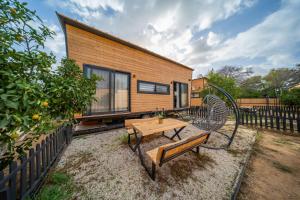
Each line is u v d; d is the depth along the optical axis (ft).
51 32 5.78
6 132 3.82
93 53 15.11
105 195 5.63
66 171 7.29
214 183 6.49
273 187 6.47
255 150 10.76
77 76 9.62
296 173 7.63
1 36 3.91
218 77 34.71
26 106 3.76
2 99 3.11
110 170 7.45
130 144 11.12
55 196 5.27
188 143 6.79
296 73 78.13
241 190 6.25
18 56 4.25
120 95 17.95
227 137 13.69
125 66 18.30
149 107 21.94
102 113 16.01
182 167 7.84
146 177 6.88
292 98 38.09
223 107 13.01
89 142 11.85
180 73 29.40
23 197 4.86
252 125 18.63
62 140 10.05
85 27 14.16
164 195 5.70
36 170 6.04
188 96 32.40
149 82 21.90
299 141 12.85
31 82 4.56
